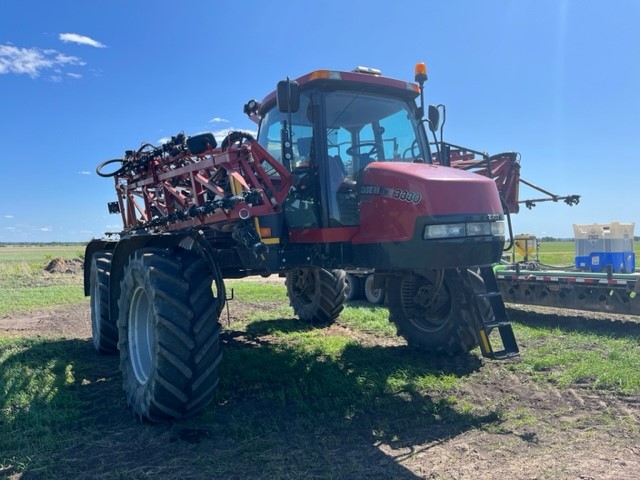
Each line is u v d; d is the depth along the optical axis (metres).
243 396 4.73
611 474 3.14
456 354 5.73
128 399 4.45
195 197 5.07
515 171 6.53
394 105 5.25
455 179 4.39
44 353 6.71
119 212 7.60
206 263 4.45
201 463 3.40
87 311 11.09
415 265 4.32
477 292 4.71
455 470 3.26
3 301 12.75
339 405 4.38
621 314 7.73
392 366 5.49
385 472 3.24
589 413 4.17
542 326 7.48
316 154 4.78
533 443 3.64
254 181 4.33
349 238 4.80
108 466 3.39
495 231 4.52
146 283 4.28
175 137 5.43
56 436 3.87
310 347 6.55
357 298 11.31
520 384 4.92
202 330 4.12
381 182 4.57
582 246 8.59
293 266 4.80
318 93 4.85
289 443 3.70
